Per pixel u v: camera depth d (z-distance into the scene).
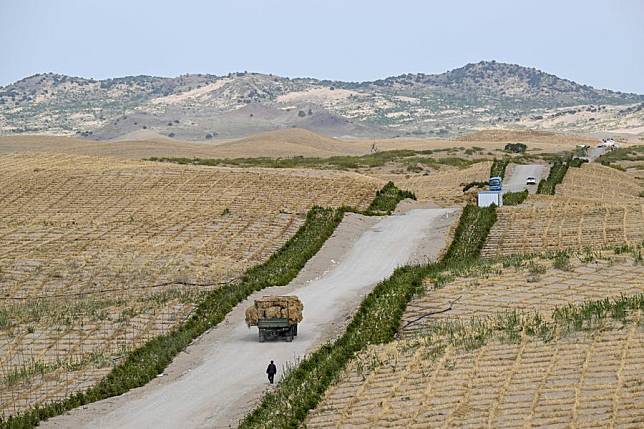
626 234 84.81
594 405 37.44
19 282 76.56
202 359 54.75
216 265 81.00
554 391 39.56
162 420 43.88
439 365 45.22
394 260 81.75
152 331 61.03
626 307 50.72
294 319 57.47
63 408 46.16
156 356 54.75
